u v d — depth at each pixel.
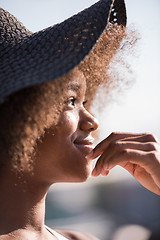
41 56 0.58
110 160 0.67
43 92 0.56
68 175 0.62
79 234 0.79
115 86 0.77
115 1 0.71
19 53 0.60
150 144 0.68
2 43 0.62
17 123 0.54
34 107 0.56
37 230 0.63
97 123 0.65
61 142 0.61
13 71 0.56
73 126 0.62
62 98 0.60
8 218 0.60
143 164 0.67
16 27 0.65
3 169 0.59
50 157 0.61
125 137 0.70
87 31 0.59
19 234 0.60
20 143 0.56
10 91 0.50
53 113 0.59
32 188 0.62
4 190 0.60
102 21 0.60
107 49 0.71
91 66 0.69
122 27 0.72
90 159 0.64
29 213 0.62
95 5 0.63
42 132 0.59
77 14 0.63
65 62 0.55
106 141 0.69
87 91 0.73
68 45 0.58
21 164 0.57
